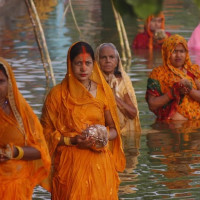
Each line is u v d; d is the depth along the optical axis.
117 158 10.39
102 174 9.72
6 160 8.36
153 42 28.72
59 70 23.52
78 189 9.56
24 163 8.67
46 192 11.09
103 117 9.96
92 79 9.97
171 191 10.90
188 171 12.09
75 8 45.03
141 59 25.97
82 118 9.71
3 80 8.38
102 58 14.45
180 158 13.01
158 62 25.16
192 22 38.06
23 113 8.58
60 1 48.09
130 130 15.27
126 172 12.09
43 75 22.55
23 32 33.84
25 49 28.39
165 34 28.45
